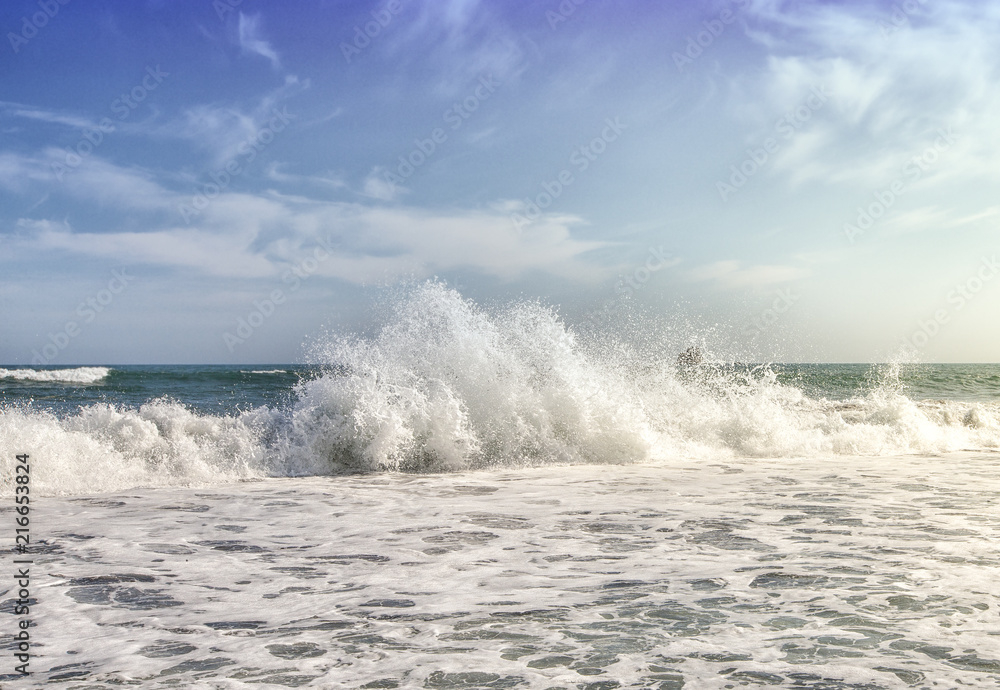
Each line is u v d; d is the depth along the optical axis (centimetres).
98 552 417
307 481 703
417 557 401
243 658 252
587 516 517
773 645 256
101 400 1691
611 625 281
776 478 709
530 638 268
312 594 332
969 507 543
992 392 2227
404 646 262
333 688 225
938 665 235
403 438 802
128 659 253
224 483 688
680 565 376
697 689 219
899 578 343
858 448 954
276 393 1992
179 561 395
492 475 743
